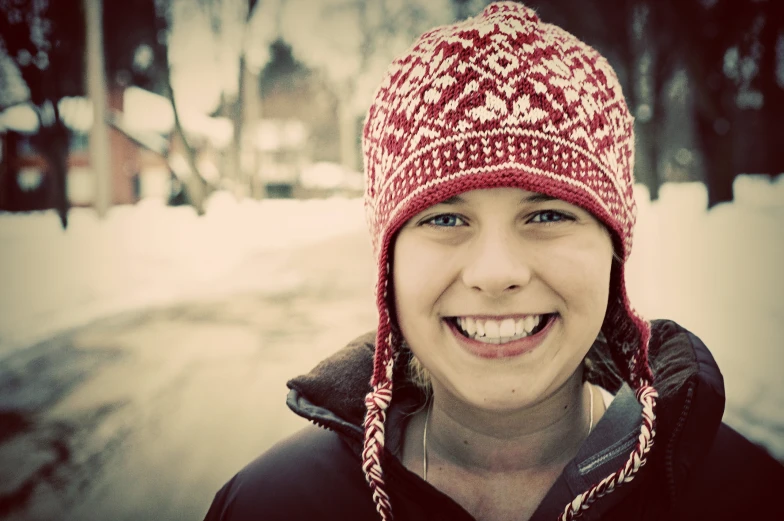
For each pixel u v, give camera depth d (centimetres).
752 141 1784
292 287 841
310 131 2797
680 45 1248
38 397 427
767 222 1146
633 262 840
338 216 1930
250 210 2128
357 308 697
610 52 1299
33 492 291
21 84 1700
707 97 1259
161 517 268
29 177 2027
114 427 368
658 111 1440
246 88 2266
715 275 714
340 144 2814
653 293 628
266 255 1171
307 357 505
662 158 2055
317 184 2791
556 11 1232
